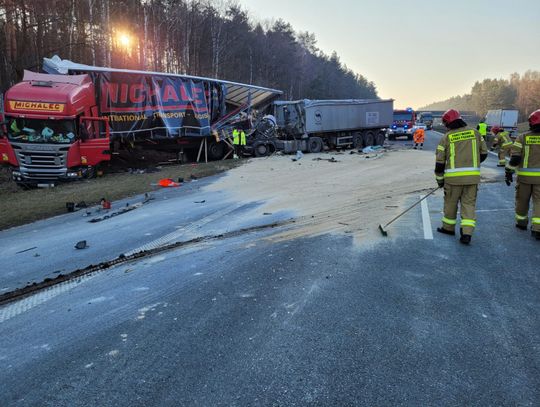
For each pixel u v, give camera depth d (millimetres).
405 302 4047
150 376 2979
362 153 24266
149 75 18750
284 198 10383
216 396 2730
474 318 3697
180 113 20016
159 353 3279
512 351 3160
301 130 25219
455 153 5969
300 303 4086
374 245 5930
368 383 2814
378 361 3066
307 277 4766
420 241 6078
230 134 22562
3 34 26234
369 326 3588
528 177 6188
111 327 3770
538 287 4359
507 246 5805
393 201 9211
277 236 6633
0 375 3100
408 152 24297
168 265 5457
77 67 17078
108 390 2842
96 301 4410
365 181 12844
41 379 3012
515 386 2750
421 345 3268
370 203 9086
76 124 14773
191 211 9273
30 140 14141
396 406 2586
